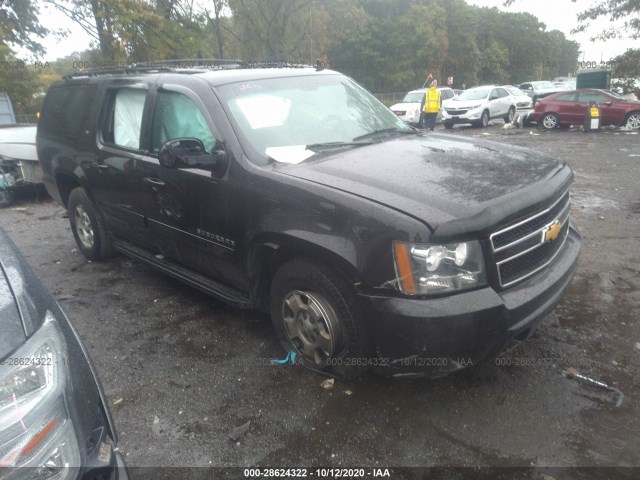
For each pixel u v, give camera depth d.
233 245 3.28
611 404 2.84
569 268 3.04
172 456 2.57
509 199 2.64
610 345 3.43
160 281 4.75
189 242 3.68
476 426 2.70
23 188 8.27
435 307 2.41
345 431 2.70
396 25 50.41
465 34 60.25
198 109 3.46
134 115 4.14
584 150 12.48
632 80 24.38
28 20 20.48
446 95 23.69
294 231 2.80
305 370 3.22
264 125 3.38
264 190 2.97
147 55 19.22
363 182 2.78
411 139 3.74
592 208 6.91
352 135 3.68
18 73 23.50
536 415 2.77
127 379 3.22
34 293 1.82
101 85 4.55
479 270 2.51
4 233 2.25
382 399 2.93
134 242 4.55
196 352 3.50
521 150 3.59
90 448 1.72
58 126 5.10
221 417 2.84
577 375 3.10
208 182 3.31
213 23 22.97
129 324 3.93
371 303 2.56
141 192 3.98
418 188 2.69
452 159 3.21
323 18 30.42
